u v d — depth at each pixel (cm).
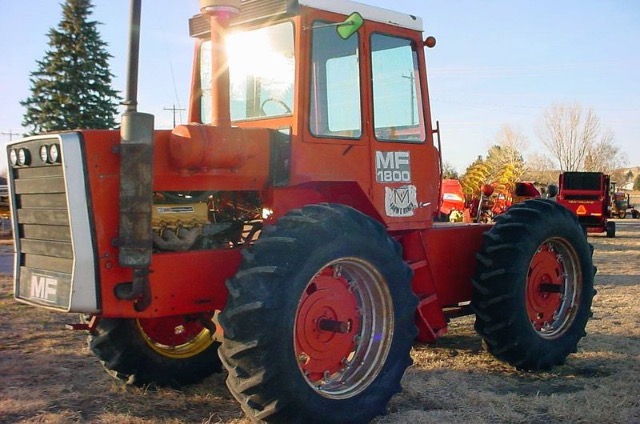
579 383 510
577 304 577
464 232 552
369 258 412
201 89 521
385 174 476
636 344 627
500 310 521
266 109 448
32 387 488
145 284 377
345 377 420
